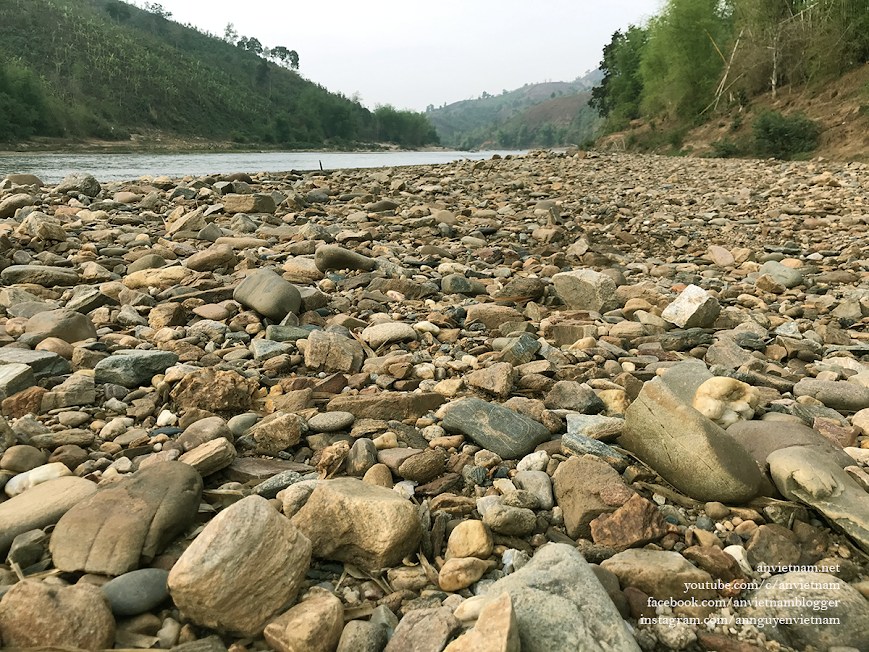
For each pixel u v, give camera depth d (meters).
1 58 77.44
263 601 2.12
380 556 2.41
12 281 6.31
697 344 5.48
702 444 2.89
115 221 9.59
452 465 3.29
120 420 3.53
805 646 2.11
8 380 3.71
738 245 10.38
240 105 132.75
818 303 6.76
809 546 2.62
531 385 4.27
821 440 3.13
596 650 1.90
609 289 6.53
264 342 4.79
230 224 9.81
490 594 2.14
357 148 142.25
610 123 51.50
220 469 3.11
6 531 2.46
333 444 3.33
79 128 78.81
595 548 2.55
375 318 5.78
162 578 2.24
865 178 16.19
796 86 32.28
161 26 173.38
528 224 11.30
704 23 37.47
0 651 1.92
